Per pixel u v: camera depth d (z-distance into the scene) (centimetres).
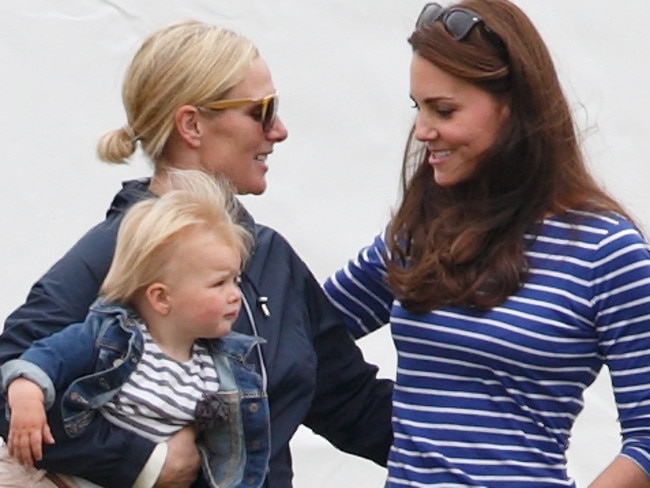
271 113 1184
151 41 1182
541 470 1121
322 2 1744
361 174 1761
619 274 1103
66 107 1750
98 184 1759
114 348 1107
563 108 1137
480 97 1121
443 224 1151
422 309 1140
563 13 1730
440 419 1136
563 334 1109
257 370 1164
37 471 1130
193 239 1117
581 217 1123
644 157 1727
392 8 1742
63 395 1100
